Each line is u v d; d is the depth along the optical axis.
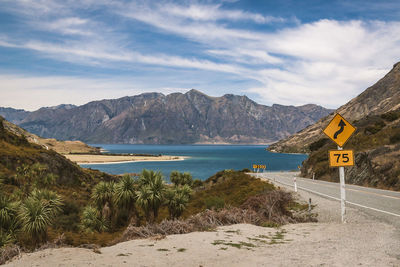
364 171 30.27
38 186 35.84
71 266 5.70
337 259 6.40
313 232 10.09
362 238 8.76
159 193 24.53
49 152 51.38
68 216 27.38
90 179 56.06
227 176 45.09
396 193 21.42
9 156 40.78
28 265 5.81
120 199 26.52
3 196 19.98
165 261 6.29
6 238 15.96
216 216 12.65
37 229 17.06
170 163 162.00
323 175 38.69
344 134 12.11
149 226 10.74
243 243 8.25
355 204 16.53
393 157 27.77
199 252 7.16
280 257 6.61
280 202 14.74
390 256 6.67
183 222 11.11
